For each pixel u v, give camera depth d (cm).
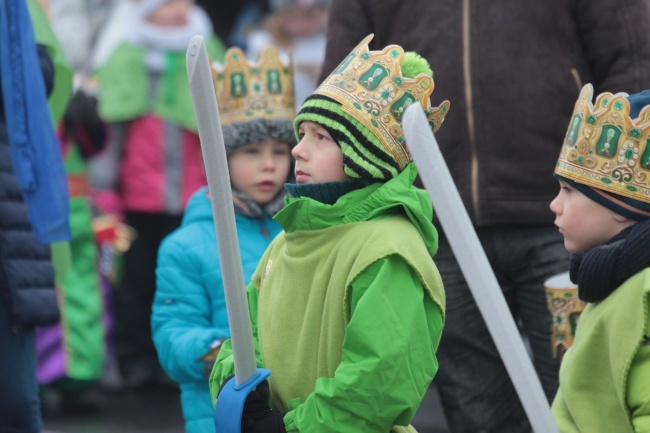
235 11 2927
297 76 2308
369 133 870
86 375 1942
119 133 2080
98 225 1981
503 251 1213
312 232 873
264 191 1181
